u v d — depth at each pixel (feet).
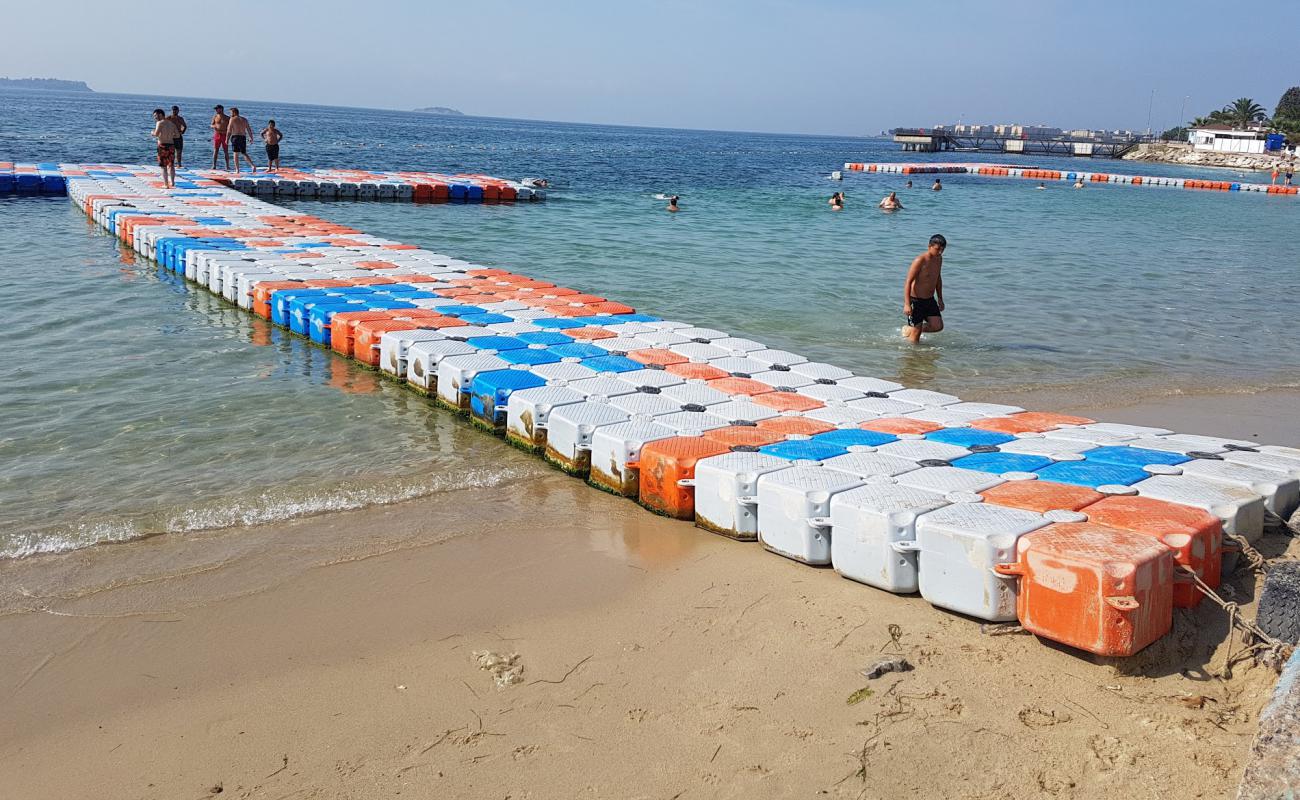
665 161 233.96
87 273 46.78
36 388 28.91
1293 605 13.91
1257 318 52.26
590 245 67.10
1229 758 12.37
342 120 546.26
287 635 16.15
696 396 25.81
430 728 13.53
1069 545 14.78
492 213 86.48
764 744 13.07
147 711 13.99
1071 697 13.89
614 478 22.31
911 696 14.06
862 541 17.31
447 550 19.57
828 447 21.33
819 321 45.11
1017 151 407.44
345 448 25.36
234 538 19.97
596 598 17.46
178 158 93.76
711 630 16.17
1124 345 43.57
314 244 51.44
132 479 22.76
